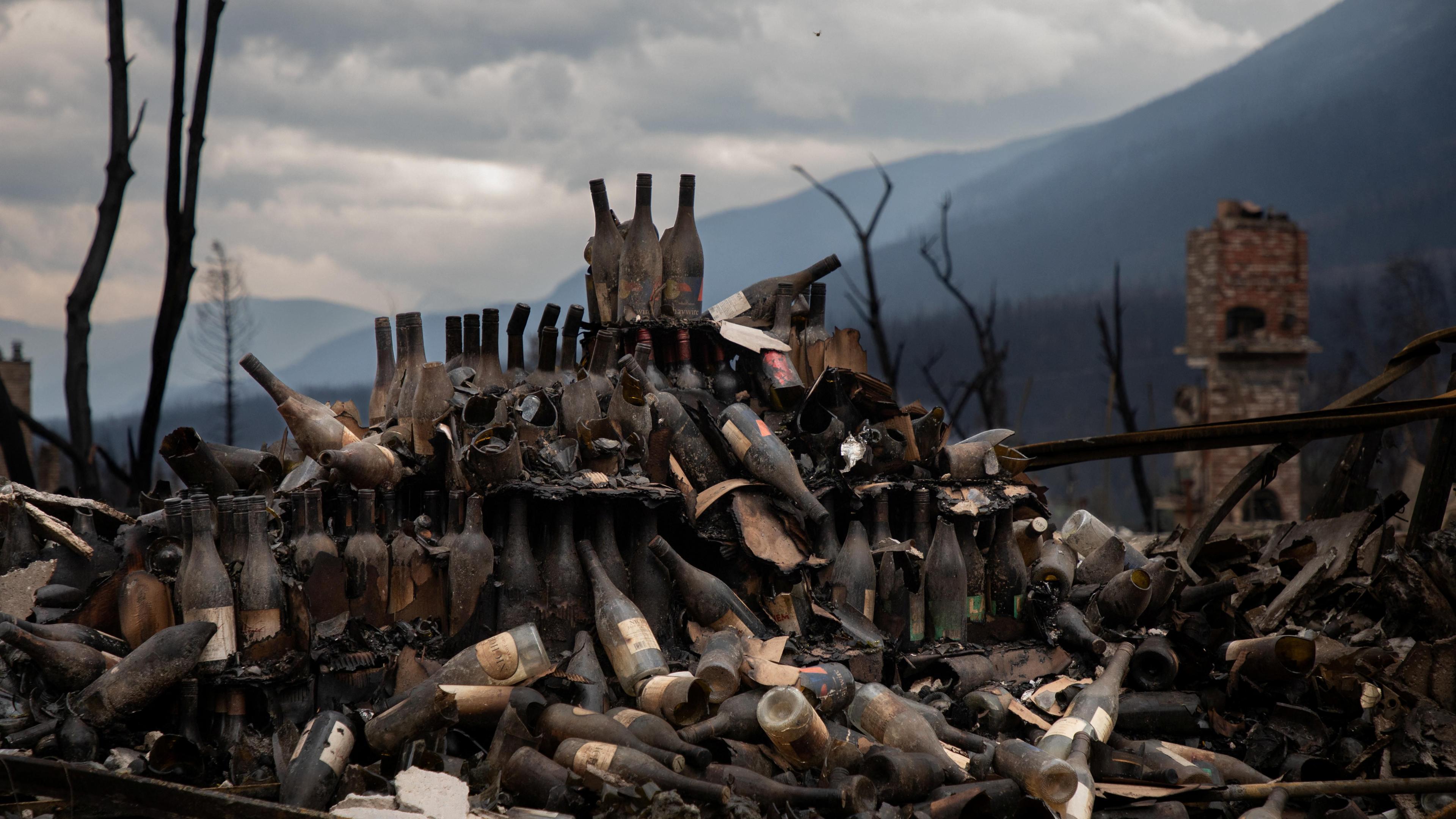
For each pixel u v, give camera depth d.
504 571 4.56
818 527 5.24
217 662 4.04
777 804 3.84
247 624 4.12
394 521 4.66
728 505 4.98
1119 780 4.41
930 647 5.18
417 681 4.32
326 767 3.76
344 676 4.27
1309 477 25.78
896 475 5.40
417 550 4.46
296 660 4.13
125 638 4.18
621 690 4.48
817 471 5.24
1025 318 188.12
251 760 3.96
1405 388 38.44
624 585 4.73
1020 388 148.50
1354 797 4.53
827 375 5.21
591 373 5.34
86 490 10.25
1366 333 53.50
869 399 5.32
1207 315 23.11
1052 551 5.86
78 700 3.84
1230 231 22.83
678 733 4.05
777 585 5.04
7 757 3.44
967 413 56.94
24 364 24.61
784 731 3.99
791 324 6.07
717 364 5.70
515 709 4.03
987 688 4.95
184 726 4.04
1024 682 5.20
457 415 4.72
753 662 4.46
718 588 4.75
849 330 5.92
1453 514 7.18
